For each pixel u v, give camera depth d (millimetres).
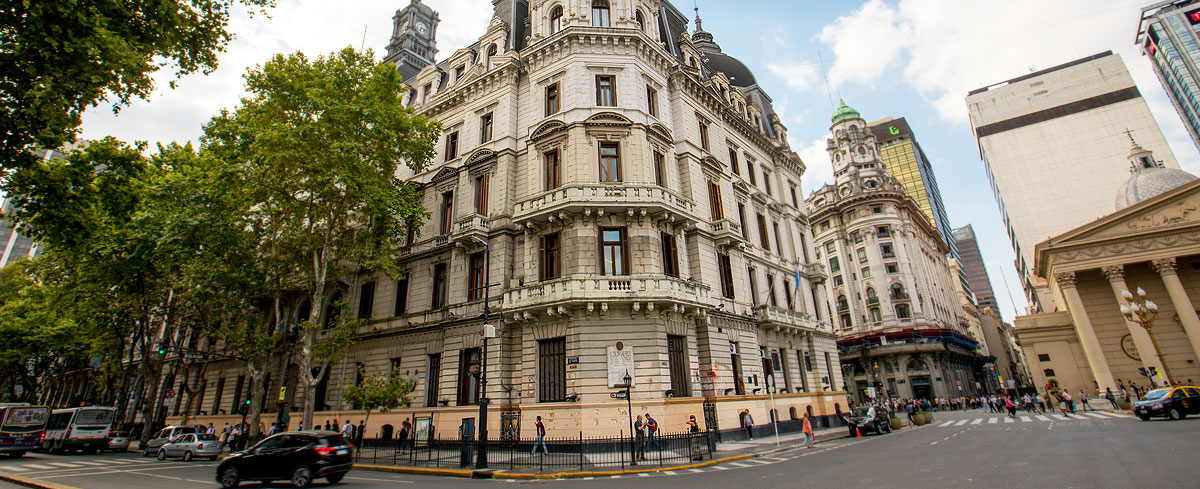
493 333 22031
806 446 24859
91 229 17141
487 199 31719
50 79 13055
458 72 38969
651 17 35094
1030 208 152375
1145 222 47250
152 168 30516
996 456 16812
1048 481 11891
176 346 37844
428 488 15609
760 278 36500
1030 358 58875
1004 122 163625
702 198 33156
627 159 28484
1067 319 57062
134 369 47812
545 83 32156
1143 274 49188
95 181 17125
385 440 29703
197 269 29062
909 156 152250
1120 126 148000
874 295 82000
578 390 23953
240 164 28266
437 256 32469
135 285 33969
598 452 22750
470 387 28062
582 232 26344
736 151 40406
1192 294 46656
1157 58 142250
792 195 47469
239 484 17859
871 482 13148
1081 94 155500
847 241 88500
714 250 32344
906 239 84562
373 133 28203
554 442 21453
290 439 17031
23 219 15836
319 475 16078
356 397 25672
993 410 55375
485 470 18844
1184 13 130000
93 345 39281
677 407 24531
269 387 37656
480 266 30250
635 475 17781
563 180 28453
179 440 29391
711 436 22641
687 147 33062
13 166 14078
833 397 38594
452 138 36625
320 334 36125
